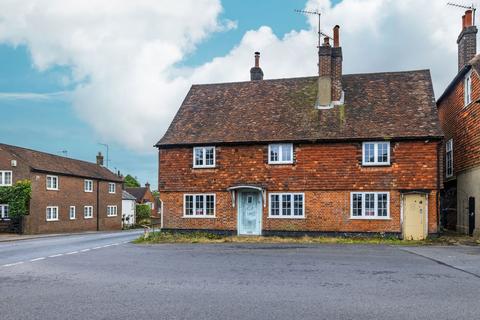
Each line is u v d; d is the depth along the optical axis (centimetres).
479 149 2200
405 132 2280
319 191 2369
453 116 2712
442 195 3009
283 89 2803
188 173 2555
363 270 1241
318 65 2608
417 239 2217
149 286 1052
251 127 2555
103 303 885
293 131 2452
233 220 2472
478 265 1324
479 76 2144
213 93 2909
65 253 1836
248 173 2470
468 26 2634
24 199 3897
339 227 2330
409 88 2583
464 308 812
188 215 2542
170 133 2650
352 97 2597
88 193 5012
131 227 6425
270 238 2284
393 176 2278
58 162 4725
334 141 2358
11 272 1302
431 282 1055
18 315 802
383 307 825
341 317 762
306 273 1203
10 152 4022
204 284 1067
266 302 873
